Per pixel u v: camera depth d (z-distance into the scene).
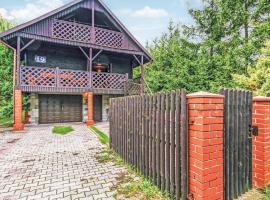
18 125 10.62
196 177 2.79
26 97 13.50
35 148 6.84
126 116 5.18
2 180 4.19
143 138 4.24
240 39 17.50
